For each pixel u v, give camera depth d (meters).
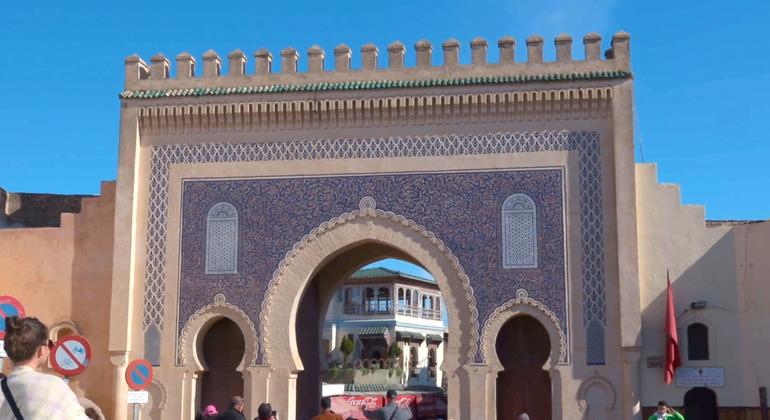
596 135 24.09
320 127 25.09
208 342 25.59
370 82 24.98
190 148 25.52
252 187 25.11
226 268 24.81
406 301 59.62
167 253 25.08
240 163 25.25
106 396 25.00
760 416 22.41
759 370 22.64
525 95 24.20
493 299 23.73
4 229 26.28
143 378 19.56
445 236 24.16
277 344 24.30
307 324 27.52
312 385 27.89
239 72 25.75
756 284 22.94
